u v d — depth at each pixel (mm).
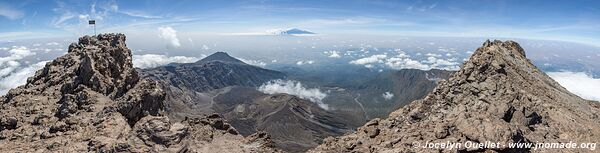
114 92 103375
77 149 76000
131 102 94250
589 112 95688
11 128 86875
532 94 93438
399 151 70062
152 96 101250
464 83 93188
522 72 107438
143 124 81938
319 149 82625
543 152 71750
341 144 81625
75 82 103375
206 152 89188
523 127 78500
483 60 101000
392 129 83938
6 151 75812
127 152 74875
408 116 87688
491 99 85938
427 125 79375
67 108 92062
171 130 82062
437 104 88812
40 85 106938
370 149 76125
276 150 100062
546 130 79688
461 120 73500
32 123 88375
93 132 82625
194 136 93812
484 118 73750
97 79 102938
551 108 88312
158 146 77750
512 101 85750
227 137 101375
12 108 95375
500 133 68938
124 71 113375
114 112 91125
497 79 93625
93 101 96250
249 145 98750
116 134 81562
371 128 86750
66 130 84438
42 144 78938
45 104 96438
